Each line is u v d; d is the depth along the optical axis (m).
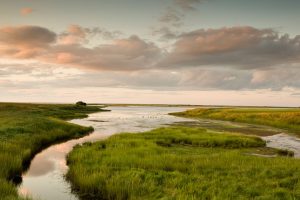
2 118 45.81
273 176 16.62
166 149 25.44
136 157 20.89
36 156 25.12
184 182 15.22
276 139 38.50
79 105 144.12
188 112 109.50
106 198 14.73
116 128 51.75
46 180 18.05
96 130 47.78
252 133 45.47
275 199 12.81
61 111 88.06
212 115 88.19
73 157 21.94
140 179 15.47
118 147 25.31
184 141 32.19
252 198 12.99
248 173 17.20
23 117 48.78
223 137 34.25
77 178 16.92
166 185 14.76
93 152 23.09
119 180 15.32
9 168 17.78
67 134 38.38
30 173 19.59
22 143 26.19
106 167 18.08
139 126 56.38
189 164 19.50
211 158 21.22
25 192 15.75
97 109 141.12
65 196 15.30
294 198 12.70
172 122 68.56
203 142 31.20
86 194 15.45
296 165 19.22
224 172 17.47
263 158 21.80
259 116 69.00
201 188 14.27
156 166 18.80
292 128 52.31
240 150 28.48
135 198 13.34
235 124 62.69
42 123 38.94
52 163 22.61
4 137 26.92
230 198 13.00
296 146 32.44
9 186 13.70
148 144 27.50
